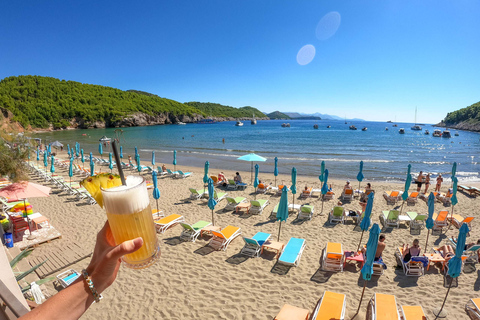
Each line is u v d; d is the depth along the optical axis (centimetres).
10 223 984
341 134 8038
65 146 4441
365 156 3447
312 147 4459
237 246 898
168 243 912
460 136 8281
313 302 649
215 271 763
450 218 1079
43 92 10950
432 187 1770
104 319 596
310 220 1126
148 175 2019
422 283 723
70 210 1206
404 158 3300
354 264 800
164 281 718
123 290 684
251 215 1178
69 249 847
